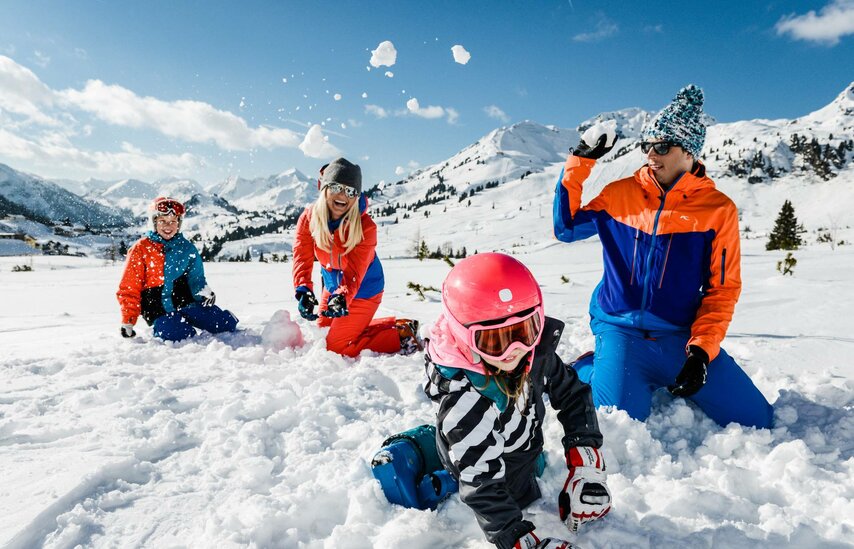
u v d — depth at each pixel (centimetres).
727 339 444
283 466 227
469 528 189
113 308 938
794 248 3228
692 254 279
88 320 677
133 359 401
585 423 193
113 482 210
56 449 236
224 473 219
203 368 375
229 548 168
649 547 174
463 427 167
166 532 181
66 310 909
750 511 193
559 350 407
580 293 801
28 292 1285
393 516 190
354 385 323
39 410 286
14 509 185
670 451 246
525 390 181
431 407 293
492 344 160
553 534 183
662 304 285
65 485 200
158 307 484
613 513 193
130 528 182
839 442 244
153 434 255
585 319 530
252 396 299
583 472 185
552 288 886
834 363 368
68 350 432
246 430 251
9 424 259
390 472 196
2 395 307
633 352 286
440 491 200
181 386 331
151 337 477
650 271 287
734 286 271
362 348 423
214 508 193
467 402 168
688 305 283
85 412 283
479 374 170
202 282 497
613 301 303
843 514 186
